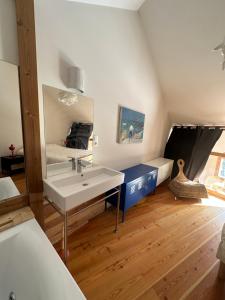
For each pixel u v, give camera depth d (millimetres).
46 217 1566
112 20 1792
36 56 1210
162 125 3451
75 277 1362
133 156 2809
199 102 2756
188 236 1938
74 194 1268
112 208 2408
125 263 1522
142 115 2709
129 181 2133
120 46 1974
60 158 1627
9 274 973
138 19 2096
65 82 1511
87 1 1489
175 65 2398
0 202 1202
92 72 1740
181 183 2871
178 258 1608
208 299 1241
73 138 1717
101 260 1541
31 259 918
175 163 3559
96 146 2029
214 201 2828
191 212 2467
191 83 2512
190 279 1395
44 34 1284
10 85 1130
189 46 2041
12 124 1181
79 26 1513
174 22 1905
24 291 872
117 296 1234
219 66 2039
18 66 1147
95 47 1700
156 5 1867
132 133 2572
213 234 1990
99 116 1968
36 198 1393
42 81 1346
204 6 1621
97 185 1485
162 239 1866
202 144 3164
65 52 1450
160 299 1227
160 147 3625
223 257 1354
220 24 1667
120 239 1826
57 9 1329
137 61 2289
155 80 2775
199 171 3207
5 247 993
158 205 2641
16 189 1282
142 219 2230
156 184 2898
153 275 1416
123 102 2270
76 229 1937
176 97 2951
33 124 1270
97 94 1867
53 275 806
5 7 1048
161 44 2246
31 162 1312
